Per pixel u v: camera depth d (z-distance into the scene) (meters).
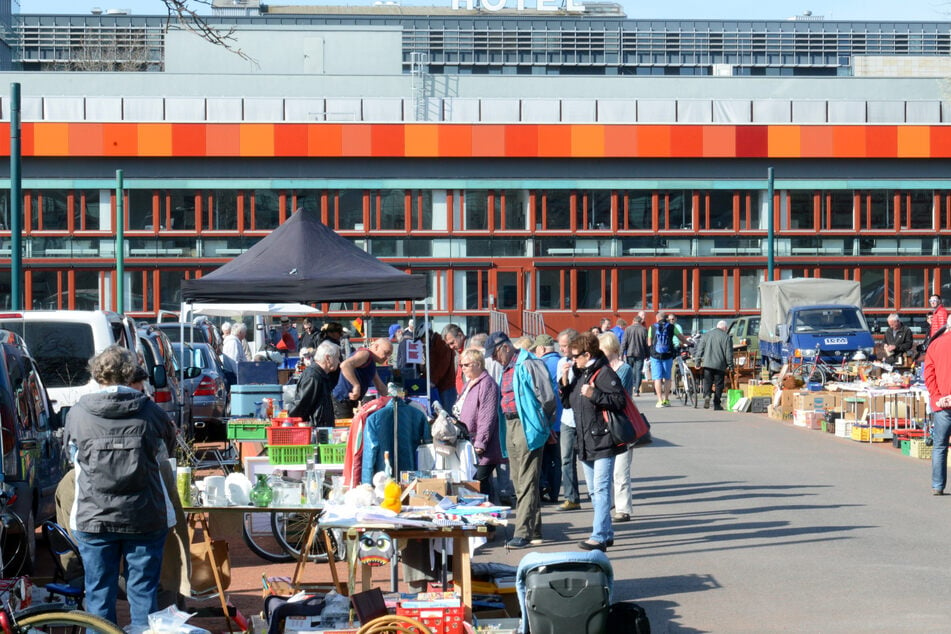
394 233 50.31
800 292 37.19
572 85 57.56
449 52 81.69
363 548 8.65
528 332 48.00
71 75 56.09
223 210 49.94
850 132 51.19
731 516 14.70
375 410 10.32
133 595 7.95
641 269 50.84
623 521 14.41
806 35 85.81
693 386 32.22
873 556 12.16
